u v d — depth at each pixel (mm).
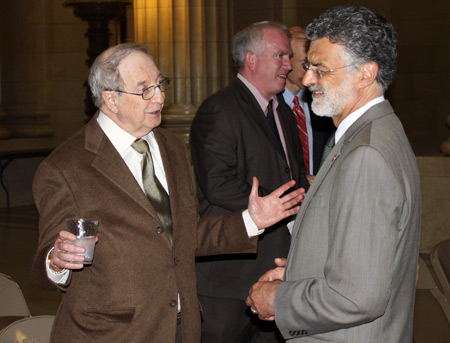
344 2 8461
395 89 11258
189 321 2400
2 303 2809
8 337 2480
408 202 1893
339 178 1894
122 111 2334
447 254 3055
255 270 3375
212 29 6598
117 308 2252
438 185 6281
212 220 2600
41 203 2279
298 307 1947
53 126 10484
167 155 2537
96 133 2371
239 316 3434
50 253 2221
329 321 1881
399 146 1935
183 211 2486
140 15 6691
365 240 1812
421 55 11203
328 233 1952
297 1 8008
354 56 1979
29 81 10367
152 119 2369
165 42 6562
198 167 3420
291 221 3449
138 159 2432
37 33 10367
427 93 11266
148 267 2295
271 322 3539
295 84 4066
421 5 11109
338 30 1984
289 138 3680
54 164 2291
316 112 2074
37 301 5395
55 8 10406
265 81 3490
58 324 2312
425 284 3191
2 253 6887
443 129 11234
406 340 1984
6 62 10398
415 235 1989
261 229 2561
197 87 6562
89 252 2131
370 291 1804
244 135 3402
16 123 10359
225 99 3451
